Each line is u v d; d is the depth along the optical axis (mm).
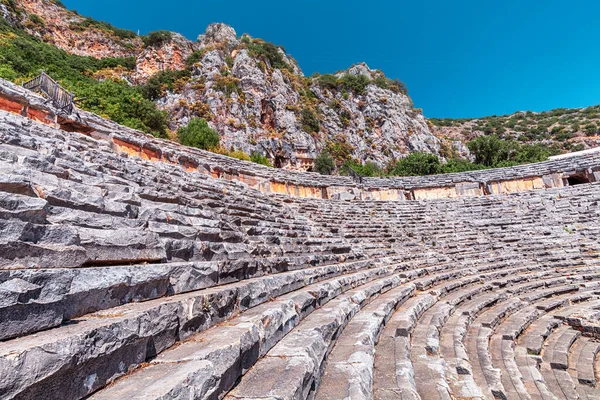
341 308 6258
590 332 9914
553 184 26062
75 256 3285
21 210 3141
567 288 12906
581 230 18172
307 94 69375
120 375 2549
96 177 5875
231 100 50531
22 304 2291
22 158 4441
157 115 30250
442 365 5609
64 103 12320
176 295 4070
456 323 8344
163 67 61438
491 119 119938
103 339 2445
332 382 4004
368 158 63281
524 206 22328
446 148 78438
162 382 2340
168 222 5992
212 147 33906
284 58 75750
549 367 7984
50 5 73875
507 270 13961
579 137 82062
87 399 2146
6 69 22766
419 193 28266
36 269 2600
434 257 14461
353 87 76562
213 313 4035
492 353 7668
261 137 49438
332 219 16656
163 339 3150
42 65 36531
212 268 4992
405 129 72812
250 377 3320
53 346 2047
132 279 3527
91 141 9812
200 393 2488
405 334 6461
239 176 20781
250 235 8672
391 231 17328
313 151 54844
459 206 23547
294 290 6703
